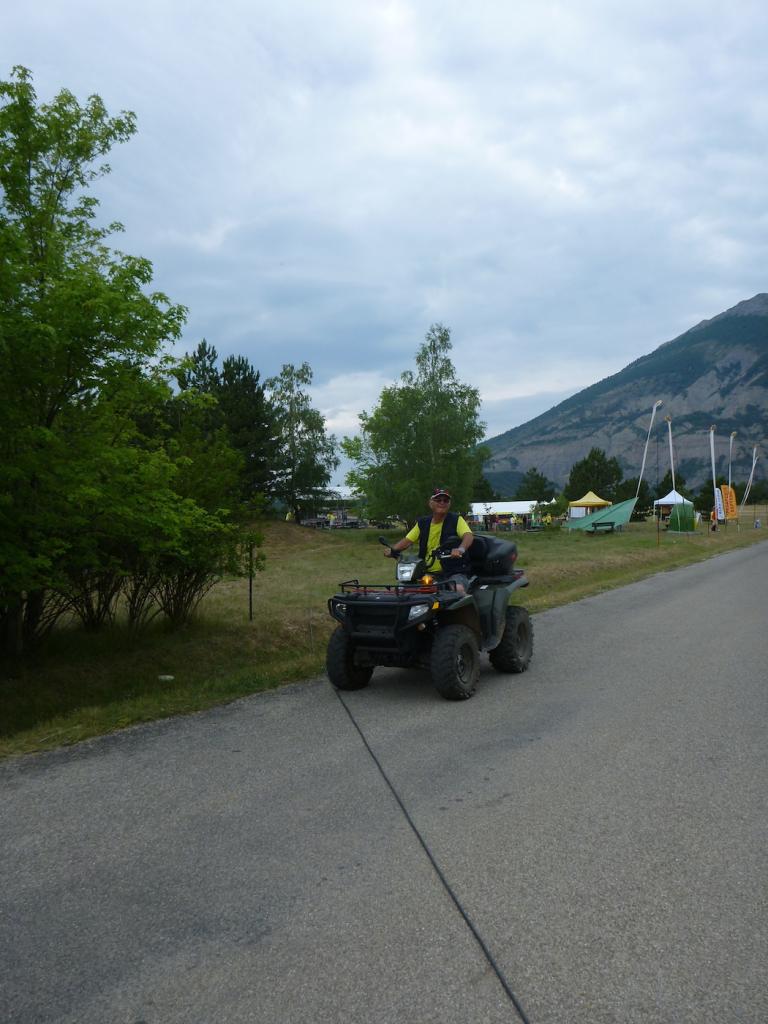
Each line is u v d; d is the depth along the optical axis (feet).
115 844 12.85
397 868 11.63
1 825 13.91
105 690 27.45
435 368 174.29
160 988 8.74
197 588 36.45
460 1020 8.05
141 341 25.63
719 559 90.94
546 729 19.38
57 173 28.14
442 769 16.37
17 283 23.82
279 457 168.14
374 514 174.70
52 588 26.30
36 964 9.30
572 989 8.54
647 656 29.60
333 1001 8.43
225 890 11.08
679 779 15.38
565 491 302.04
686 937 9.53
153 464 27.99
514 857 11.92
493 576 26.73
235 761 17.38
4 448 24.00
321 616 41.09
